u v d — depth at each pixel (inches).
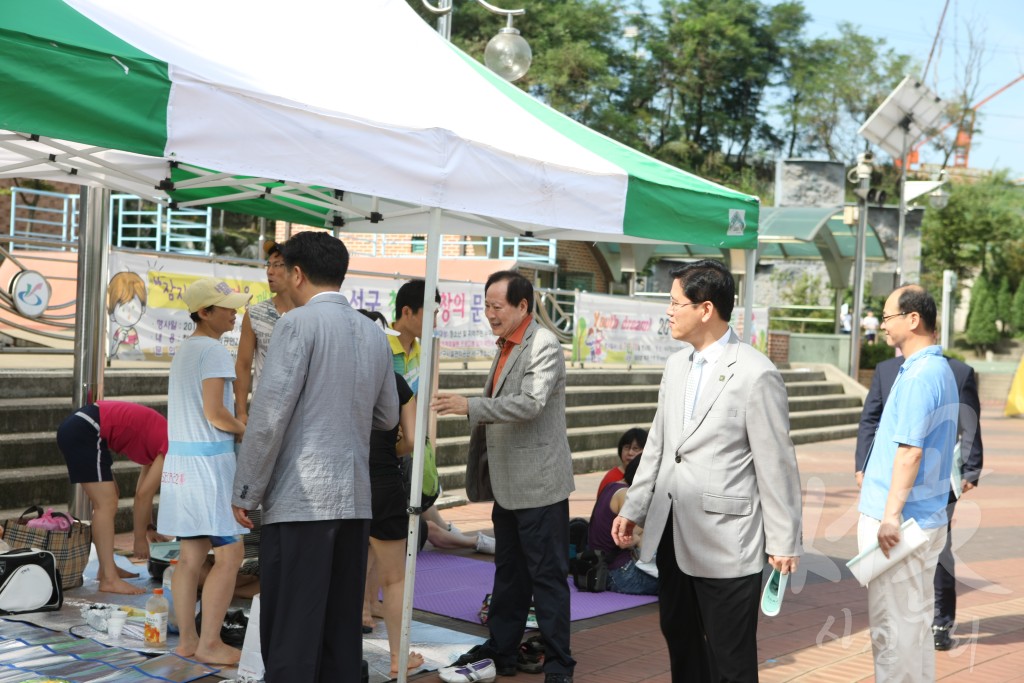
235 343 372.8
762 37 1966.0
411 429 188.1
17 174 208.7
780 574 143.6
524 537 184.9
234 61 158.6
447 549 309.4
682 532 146.1
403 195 160.4
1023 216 1417.3
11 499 299.1
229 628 205.5
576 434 505.0
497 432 187.9
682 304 148.7
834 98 2042.3
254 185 210.5
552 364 183.3
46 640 203.3
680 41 1845.5
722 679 144.6
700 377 149.7
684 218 215.0
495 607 194.9
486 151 172.1
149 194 238.2
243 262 367.9
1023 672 205.5
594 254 1046.4
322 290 158.6
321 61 180.9
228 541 193.2
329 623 156.6
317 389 151.1
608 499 264.1
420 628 224.2
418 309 207.6
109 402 248.4
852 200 2033.7
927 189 995.9
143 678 182.7
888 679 158.9
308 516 148.8
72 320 469.4
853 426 721.0
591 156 203.9
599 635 224.5
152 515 306.3
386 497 183.9
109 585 239.6
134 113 130.3
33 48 122.0
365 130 154.5
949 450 157.8
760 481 142.9
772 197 1830.7
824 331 1125.1
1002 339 1433.3
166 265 339.9
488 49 308.8
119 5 157.4
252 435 147.6
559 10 1578.5
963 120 2000.5
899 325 163.8
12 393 348.5
